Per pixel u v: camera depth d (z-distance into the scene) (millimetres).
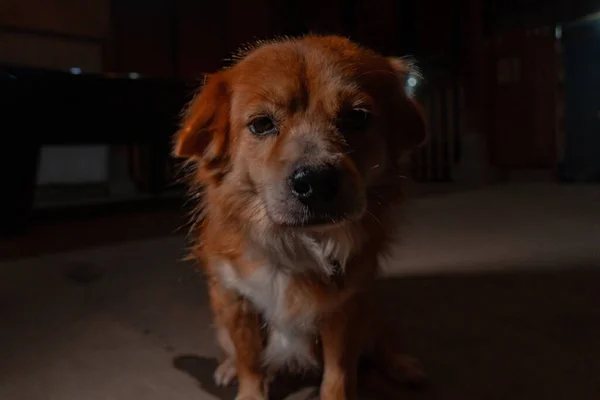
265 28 2547
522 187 2145
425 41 2676
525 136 2461
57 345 642
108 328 683
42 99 1233
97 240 1171
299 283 528
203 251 579
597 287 771
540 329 653
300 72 518
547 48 2369
